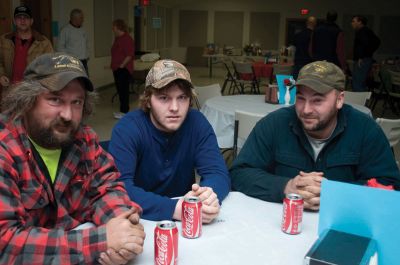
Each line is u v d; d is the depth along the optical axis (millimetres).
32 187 1118
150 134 1593
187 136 1645
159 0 13828
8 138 1091
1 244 988
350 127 1615
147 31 12805
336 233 1040
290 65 8117
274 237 1176
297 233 1196
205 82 11461
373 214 1009
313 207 1365
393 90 6891
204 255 1062
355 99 3908
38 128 1139
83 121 1295
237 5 15391
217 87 4199
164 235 969
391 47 14641
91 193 1298
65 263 992
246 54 11859
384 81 6777
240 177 1605
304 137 1624
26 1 6242
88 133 1315
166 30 15172
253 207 1409
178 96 1513
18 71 3639
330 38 5859
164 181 1665
